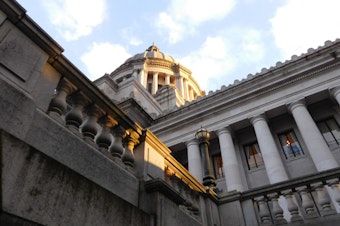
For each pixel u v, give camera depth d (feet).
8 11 13.57
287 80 79.36
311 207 25.27
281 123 81.92
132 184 17.56
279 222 25.68
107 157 16.70
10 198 9.66
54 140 13.34
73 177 12.53
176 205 19.62
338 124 73.72
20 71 13.08
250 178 76.28
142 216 15.85
